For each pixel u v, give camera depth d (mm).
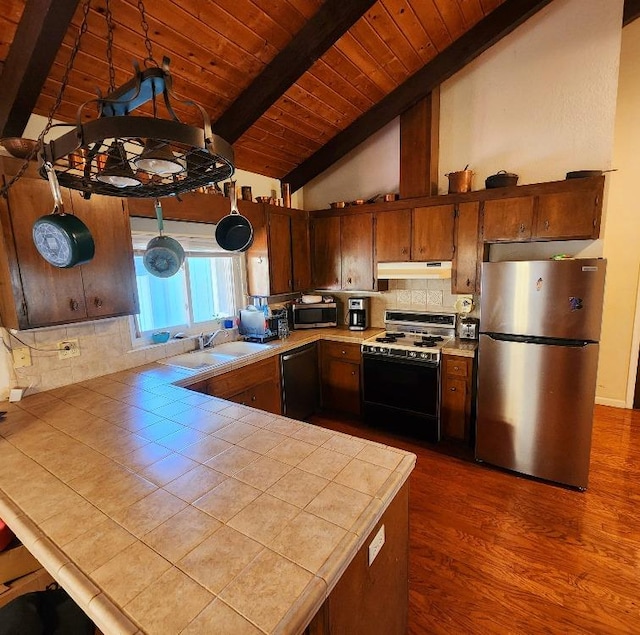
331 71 2820
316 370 3814
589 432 2494
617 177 3537
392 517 1280
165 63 933
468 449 3160
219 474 1289
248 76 2600
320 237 3943
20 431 1660
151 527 1036
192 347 3117
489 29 2752
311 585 837
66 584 875
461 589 1855
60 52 1890
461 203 3062
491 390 2791
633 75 3342
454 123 3299
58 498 1178
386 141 3746
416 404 3248
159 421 1741
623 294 3693
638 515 2330
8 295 1860
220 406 1921
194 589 836
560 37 2805
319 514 1071
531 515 2357
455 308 3520
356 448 1451
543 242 3037
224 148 1013
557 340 2512
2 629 1104
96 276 2127
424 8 2504
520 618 1703
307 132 3449
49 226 1221
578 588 1838
